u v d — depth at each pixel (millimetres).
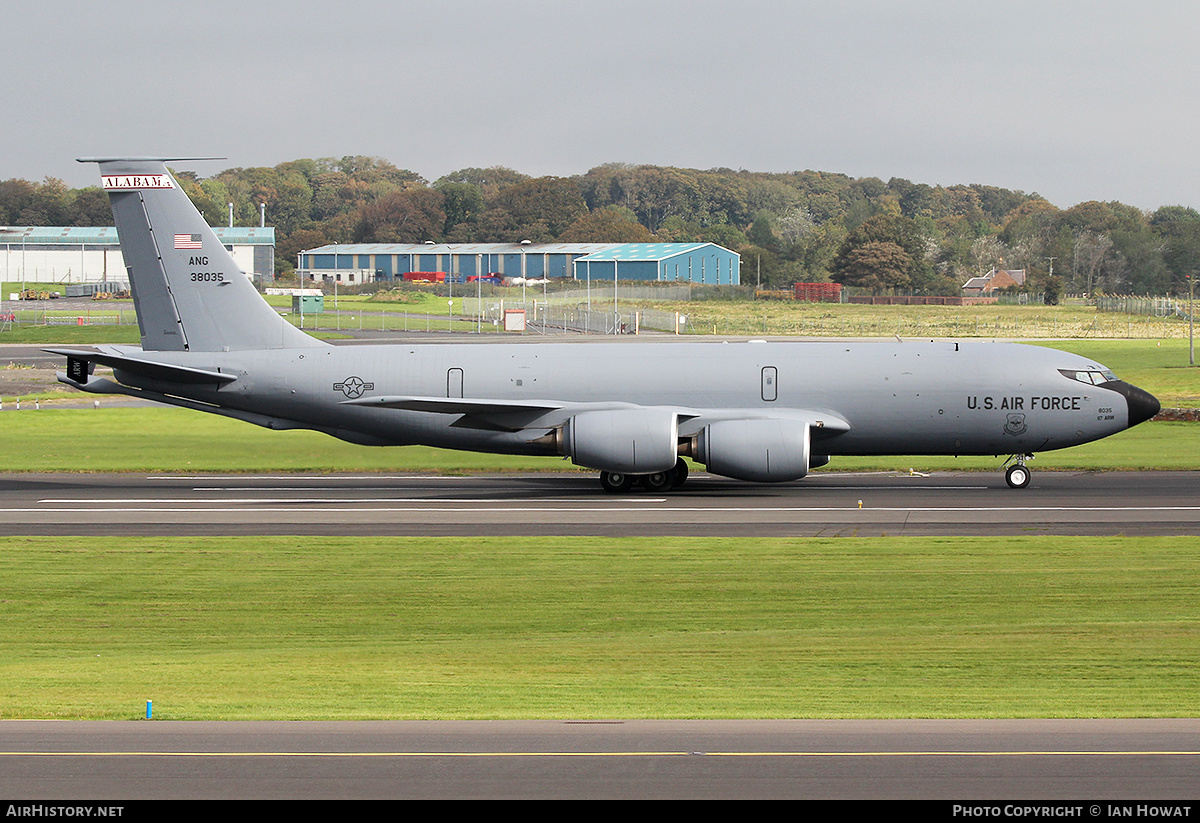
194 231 165125
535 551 115750
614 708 60750
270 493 157250
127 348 168625
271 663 75688
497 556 113562
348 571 107625
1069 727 54969
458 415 161750
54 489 161125
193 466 183750
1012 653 77062
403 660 76375
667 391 158375
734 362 159000
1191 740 52094
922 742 51719
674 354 160750
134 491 159250
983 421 156375
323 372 163000
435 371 161750
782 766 47875
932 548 115750
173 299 165750
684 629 87000
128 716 58531
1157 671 71688
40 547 118375
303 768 47625
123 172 163750
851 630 85688
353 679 70062
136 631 88188
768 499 150750
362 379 162375
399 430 163625
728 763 48219
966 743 51469
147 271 165500
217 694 65375
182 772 47031
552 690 66438
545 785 45406
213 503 147875
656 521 133125
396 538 122562
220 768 47594
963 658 75688
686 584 101750
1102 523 129375
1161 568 106125
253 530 127875
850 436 158375
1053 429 156375
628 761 48594
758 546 117438
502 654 78438
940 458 193000
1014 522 130625
